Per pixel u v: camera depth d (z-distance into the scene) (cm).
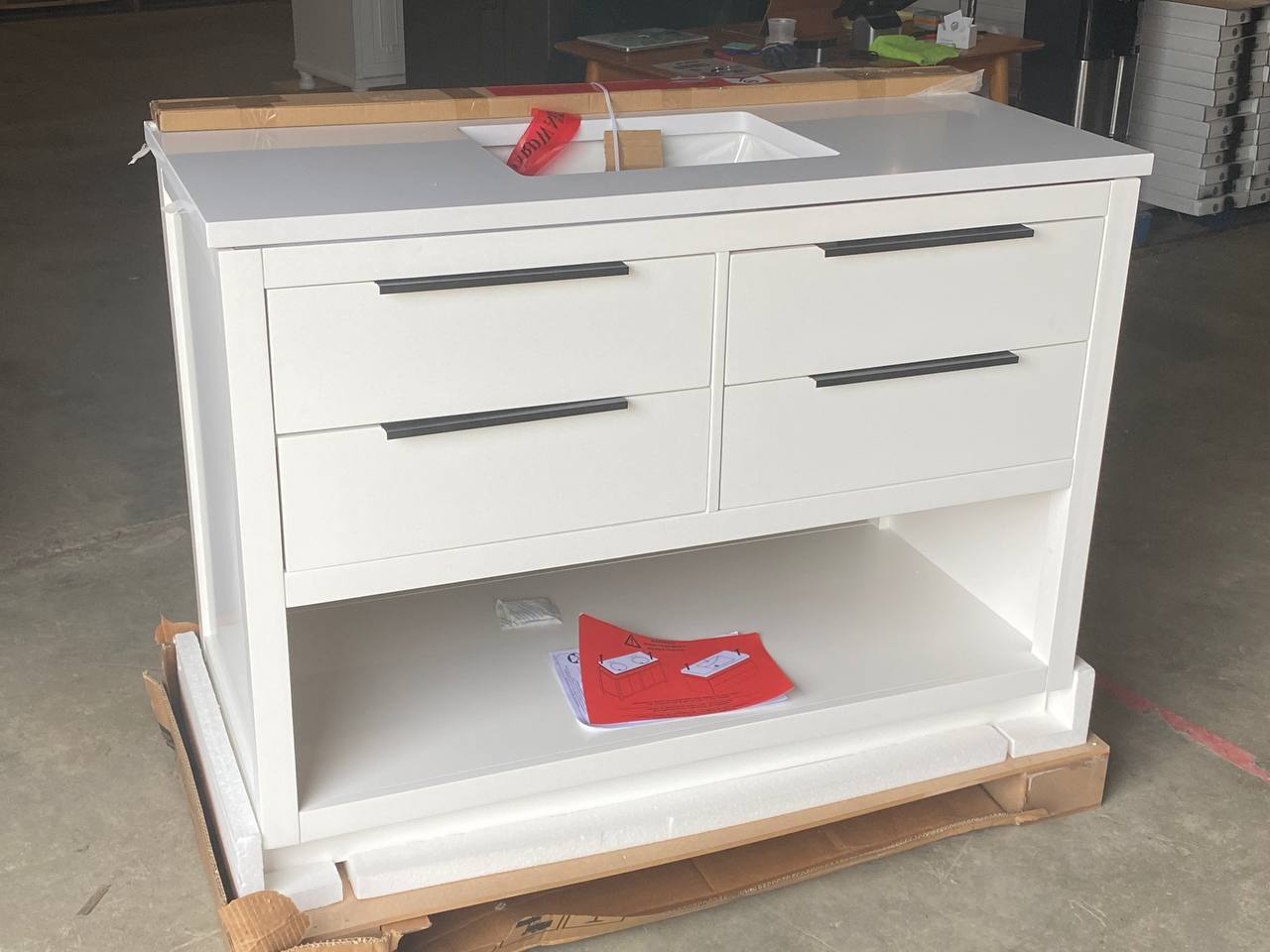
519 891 160
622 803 170
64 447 301
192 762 188
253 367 135
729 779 176
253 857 153
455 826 163
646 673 182
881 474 169
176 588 247
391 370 141
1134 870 183
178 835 185
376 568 149
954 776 184
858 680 183
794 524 167
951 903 177
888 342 162
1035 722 190
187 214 150
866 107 192
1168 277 427
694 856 175
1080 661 192
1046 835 190
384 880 157
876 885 180
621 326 148
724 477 161
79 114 599
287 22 816
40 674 220
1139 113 467
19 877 177
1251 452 313
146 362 347
